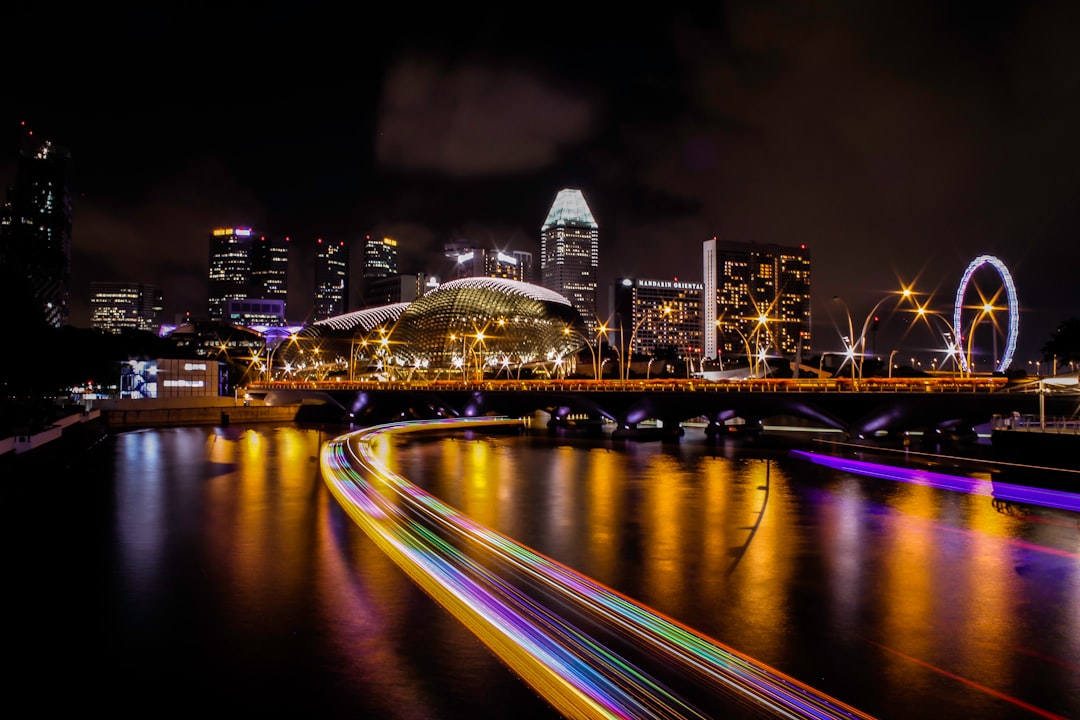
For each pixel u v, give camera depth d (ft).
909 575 92.07
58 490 162.91
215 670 61.93
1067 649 67.31
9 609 78.18
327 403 508.53
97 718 53.67
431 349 627.05
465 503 144.87
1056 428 191.11
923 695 57.52
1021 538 114.32
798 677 60.34
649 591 83.76
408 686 58.08
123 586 86.28
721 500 150.82
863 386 290.56
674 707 53.78
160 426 386.32
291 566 94.12
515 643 66.54
